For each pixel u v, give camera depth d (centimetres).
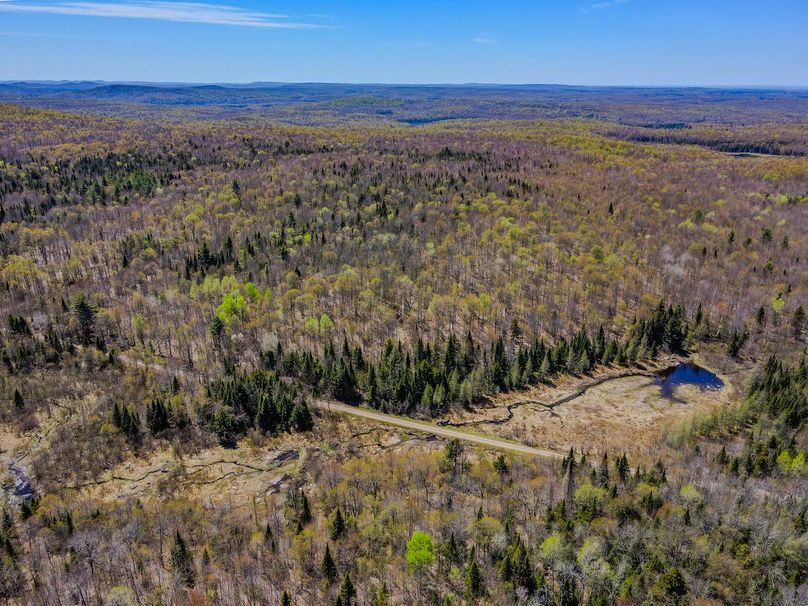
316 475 9100
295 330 13712
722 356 13462
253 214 19888
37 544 7112
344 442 10219
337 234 18200
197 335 13450
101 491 8769
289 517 7650
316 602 6028
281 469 9394
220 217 19462
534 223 18862
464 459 9206
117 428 9919
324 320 13350
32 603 6119
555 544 6200
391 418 11075
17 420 10181
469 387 11575
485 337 13975
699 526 6569
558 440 10431
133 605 5969
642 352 13625
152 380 11544
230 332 13162
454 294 15100
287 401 10725
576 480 7781
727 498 7125
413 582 6216
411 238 18188
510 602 5719
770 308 14575
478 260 16900
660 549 6191
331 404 11462
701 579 5819
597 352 13525
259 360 12469
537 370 12756
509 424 11031
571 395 12231
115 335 13350
